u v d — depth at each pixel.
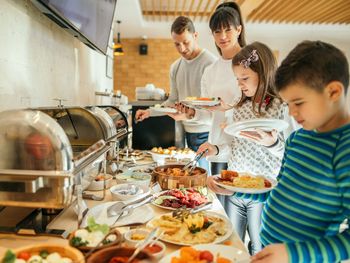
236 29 2.00
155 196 1.39
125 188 1.44
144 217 1.14
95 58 3.01
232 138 1.87
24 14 1.43
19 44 1.39
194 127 2.77
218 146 1.80
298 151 0.98
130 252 0.74
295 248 0.76
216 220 1.14
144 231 0.98
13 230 0.98
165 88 7.73
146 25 6.68
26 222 1.02
